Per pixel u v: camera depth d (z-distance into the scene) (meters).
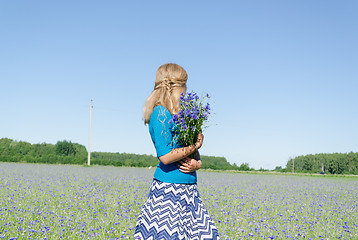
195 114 3.14
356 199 14.74
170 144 3.14
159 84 3.35
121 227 6.09
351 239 6.35
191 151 3.15
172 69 3.36
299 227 7.19
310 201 12.77
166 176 3.21
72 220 6.62
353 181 33.34
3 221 6.18
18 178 17.17
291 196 14.53
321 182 28.69
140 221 3.25
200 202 3.34
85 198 10.10
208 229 3.24
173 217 3.11
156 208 3.18
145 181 19.06
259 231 6.32
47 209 7.57
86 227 6.08
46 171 25.91
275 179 30.95
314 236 6.50
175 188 3.19
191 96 3.23
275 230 6.59
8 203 8.32
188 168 3.21
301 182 27.27
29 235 5.23
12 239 4.71
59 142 57.12
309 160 77.56
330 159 73.25
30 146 56.62
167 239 3.04
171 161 3.11
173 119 3.10
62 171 26.84
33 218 6.68
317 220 8.27
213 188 16.50
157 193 3.21
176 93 3.28
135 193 12.18
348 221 8.58
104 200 9.89
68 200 9.41
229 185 19.45
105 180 18.55
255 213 9.01
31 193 10.74
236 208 9.70
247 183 22.53
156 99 3.29
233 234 6.06
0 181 14.89
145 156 65.50
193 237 3.17
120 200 10.06
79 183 15.80
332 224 7.82
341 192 18.20
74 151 58.16
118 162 50.88
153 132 3.23
